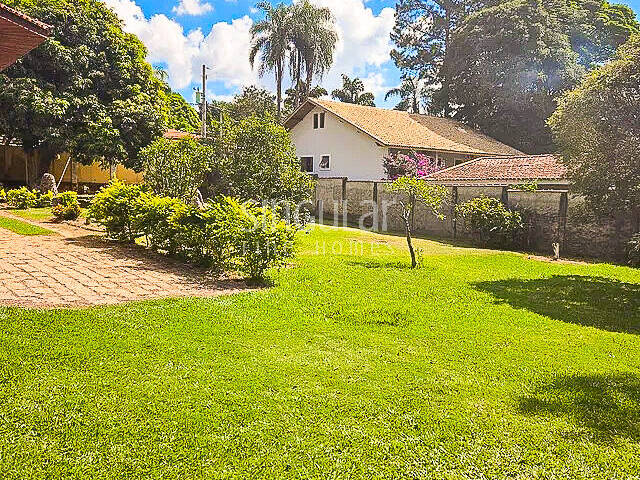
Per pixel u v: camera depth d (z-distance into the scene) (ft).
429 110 126.72
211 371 14.62
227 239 28.27
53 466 9.75
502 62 101.14
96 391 12.89
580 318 23.61
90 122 72.84
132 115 76.74
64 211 51.83
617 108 30.25
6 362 14.19
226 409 12.34
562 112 32.86
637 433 12.25
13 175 91.45
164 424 11.47
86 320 18.40
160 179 46.01
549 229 49.96
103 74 78.07
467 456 10.93
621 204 31.30
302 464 10.29
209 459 10.28
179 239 32.27
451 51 110.63
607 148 30.40
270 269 31.81
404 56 134.21
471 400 13.70
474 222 53.16
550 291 29.78
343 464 10.37
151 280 27.12
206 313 20.52
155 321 18.98
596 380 15.58
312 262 35.60
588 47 106.42
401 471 10.25
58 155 79.25
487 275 34.68
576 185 32.68
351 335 18.88
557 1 108.17
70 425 11.19
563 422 12.64
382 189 69.05
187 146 46.83
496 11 103.35
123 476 9.59
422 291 27.66
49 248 35.04
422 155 80.43
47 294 22.50
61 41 76.18
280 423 11.84
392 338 18.80
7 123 70.85
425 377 15.11
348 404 13.00
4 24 20.13
